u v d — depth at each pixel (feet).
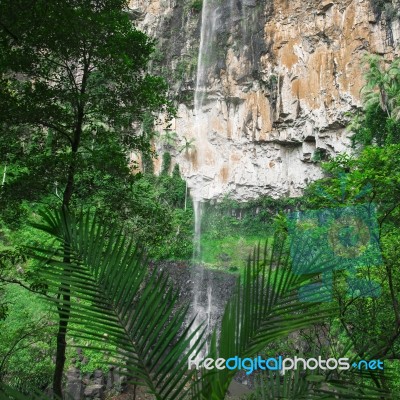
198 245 136.67
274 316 7.09
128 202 24.72
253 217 146.51
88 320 7.11
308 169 141.69
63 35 21.44
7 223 23.30
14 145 23.34
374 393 6.97
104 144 24.11
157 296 7.42
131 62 21.70
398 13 115.96
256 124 149.69
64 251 8.00
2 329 41.39
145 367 6.79
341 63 125.80
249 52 148.25
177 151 159.94
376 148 17.35
